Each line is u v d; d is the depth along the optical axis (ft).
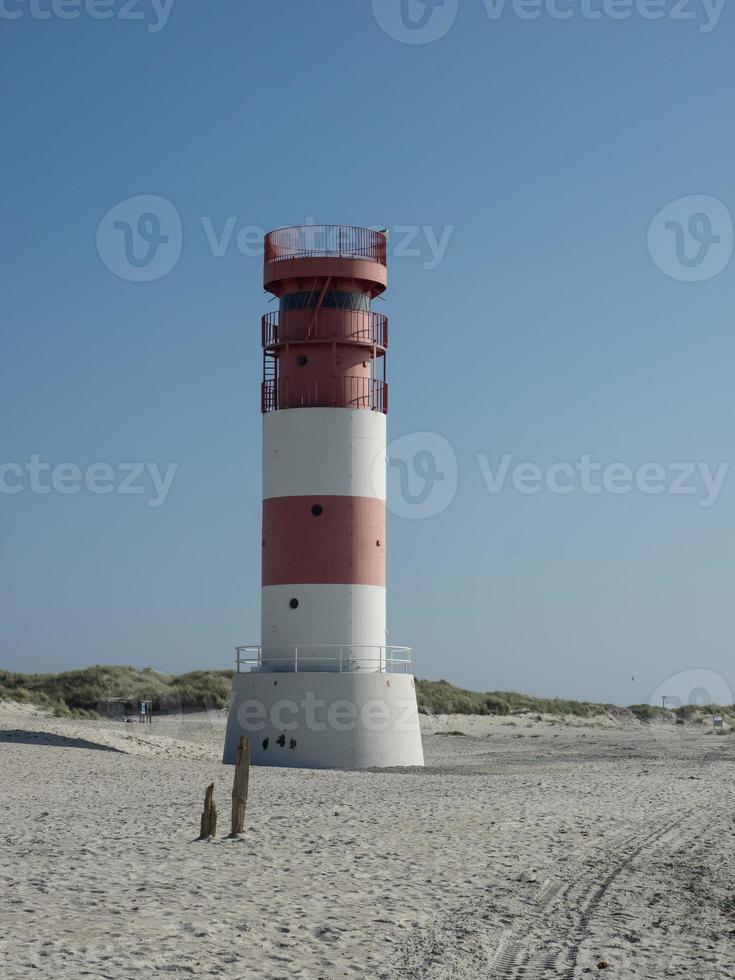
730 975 46.32
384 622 130.82
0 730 134.00
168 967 42.63
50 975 40.68
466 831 75.15
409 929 50.03
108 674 244.63
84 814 81.30
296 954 45.50
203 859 62.54
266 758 125.29
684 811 89.66
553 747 181.98
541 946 48.78
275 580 129.29
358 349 132.16
